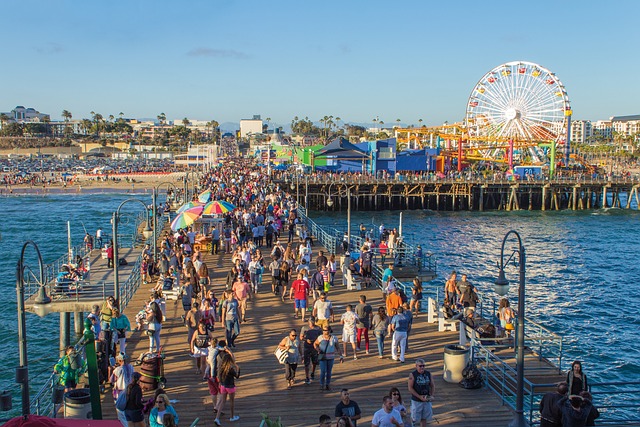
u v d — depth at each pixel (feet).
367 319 54.54
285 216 135.74
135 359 52.85
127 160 638.12
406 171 306.35
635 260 165.48
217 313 65.21
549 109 334.65
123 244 157.48
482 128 344.28
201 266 75.00
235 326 55.11
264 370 51.03
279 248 82.02
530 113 336.49
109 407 43.47
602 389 76.23
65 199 336.49
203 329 49.98
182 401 44.62
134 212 274.77
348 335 53.11
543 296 123.85
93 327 52.21
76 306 71.46
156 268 86.99
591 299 121.70
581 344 93.40
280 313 68.18
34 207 298.15
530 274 145.28
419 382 38.37
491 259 163.22
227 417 41.91
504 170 349.00
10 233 210.18
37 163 587.27
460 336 55.31
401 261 98.07
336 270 92.02
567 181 291.17
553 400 36.09
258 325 63.67
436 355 54.65
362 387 47.32
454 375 47.67
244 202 150.82
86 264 87.76
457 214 276.21
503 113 338.54
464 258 164.14
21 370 33.94
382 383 48.11
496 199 303.27
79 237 201.26
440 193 287.48
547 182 289.12
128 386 37.06
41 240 194.59
